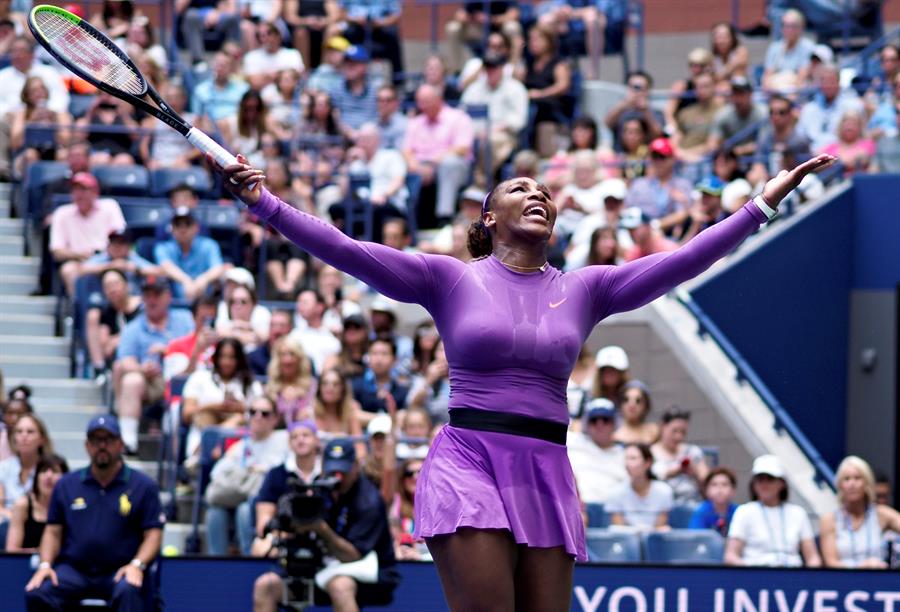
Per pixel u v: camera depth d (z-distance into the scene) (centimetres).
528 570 1350
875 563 2820
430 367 3369
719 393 3731
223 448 3048
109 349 3588
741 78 4500
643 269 1398
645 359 3900
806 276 4188
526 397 1353
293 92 4644
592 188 4097
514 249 1384
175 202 4000
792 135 4266
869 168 4312
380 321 3575
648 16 5881
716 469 2955
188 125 1382
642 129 4478
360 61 4656
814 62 4719
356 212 4094
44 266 3934
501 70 4662
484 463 1344
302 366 3184
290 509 2395
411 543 2798
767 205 1380
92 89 4641
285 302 3891
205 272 3825
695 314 3884
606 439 3070
